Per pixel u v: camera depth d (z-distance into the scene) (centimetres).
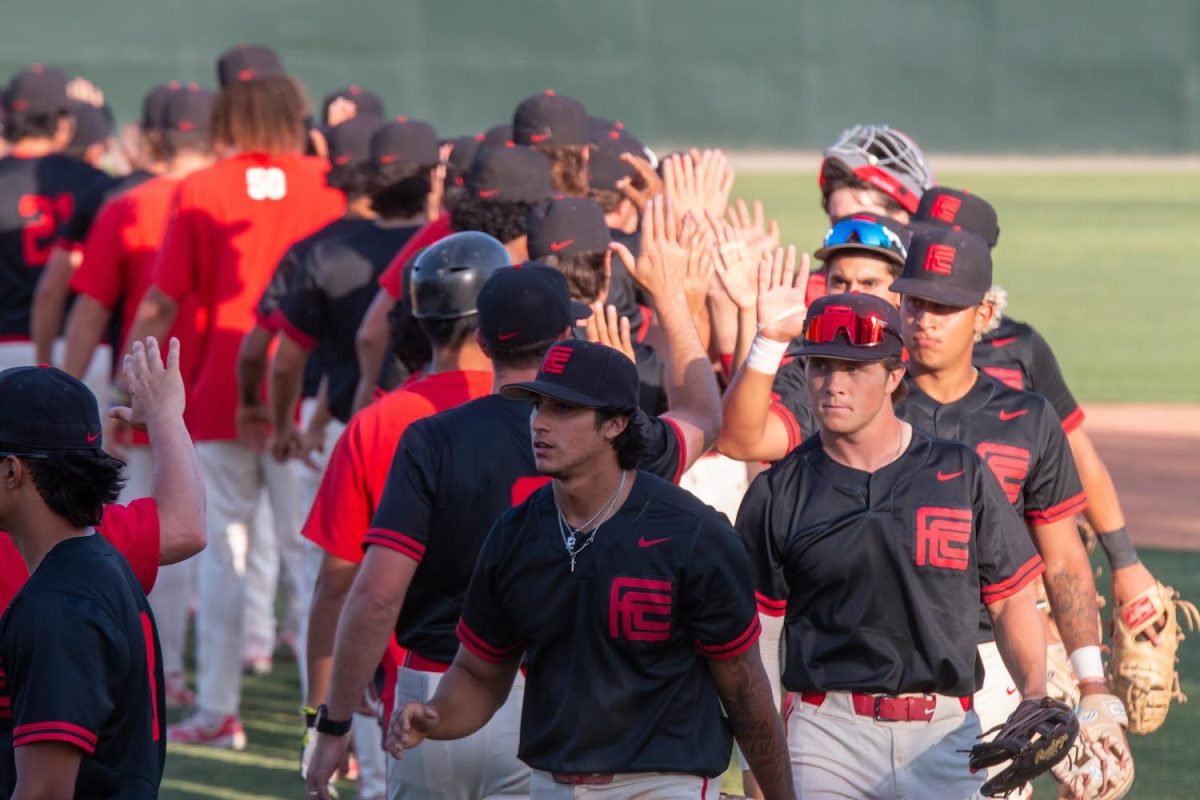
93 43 11875
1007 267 7112
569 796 987
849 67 13125
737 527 1162
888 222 1400
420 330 1389
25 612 841
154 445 1091
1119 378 4644
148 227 2166
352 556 1267
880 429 1143
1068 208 9419
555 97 1772
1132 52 13088
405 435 1155
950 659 1129
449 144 2638
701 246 1320
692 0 12988
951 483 1134
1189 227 8531
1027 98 13162
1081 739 1213
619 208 1866
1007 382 1466
